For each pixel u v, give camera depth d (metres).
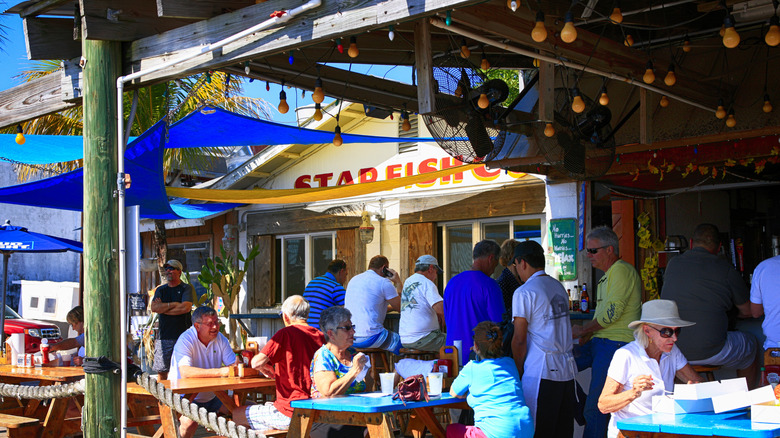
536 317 5.25
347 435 4.93
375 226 11.52
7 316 13.78
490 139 5.79
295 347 5.48
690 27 7.08
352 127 11.80
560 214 9.20
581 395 6.13
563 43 5.29
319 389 4.97
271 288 12.91
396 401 4.62
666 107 7.48
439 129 5.51
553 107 5.82
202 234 14.08
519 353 5.26
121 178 5.38
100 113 5.52
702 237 6.12
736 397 3.72
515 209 9.88
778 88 6.83
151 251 15.04
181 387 5.52
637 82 5.99
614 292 5.57
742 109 6.96
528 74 8.90
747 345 6.15
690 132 7.22
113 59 5.55
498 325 5.00
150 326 11.76
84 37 5.54
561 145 6.05
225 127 7.82
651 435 3.60
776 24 4.39
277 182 12.78
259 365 5.44
